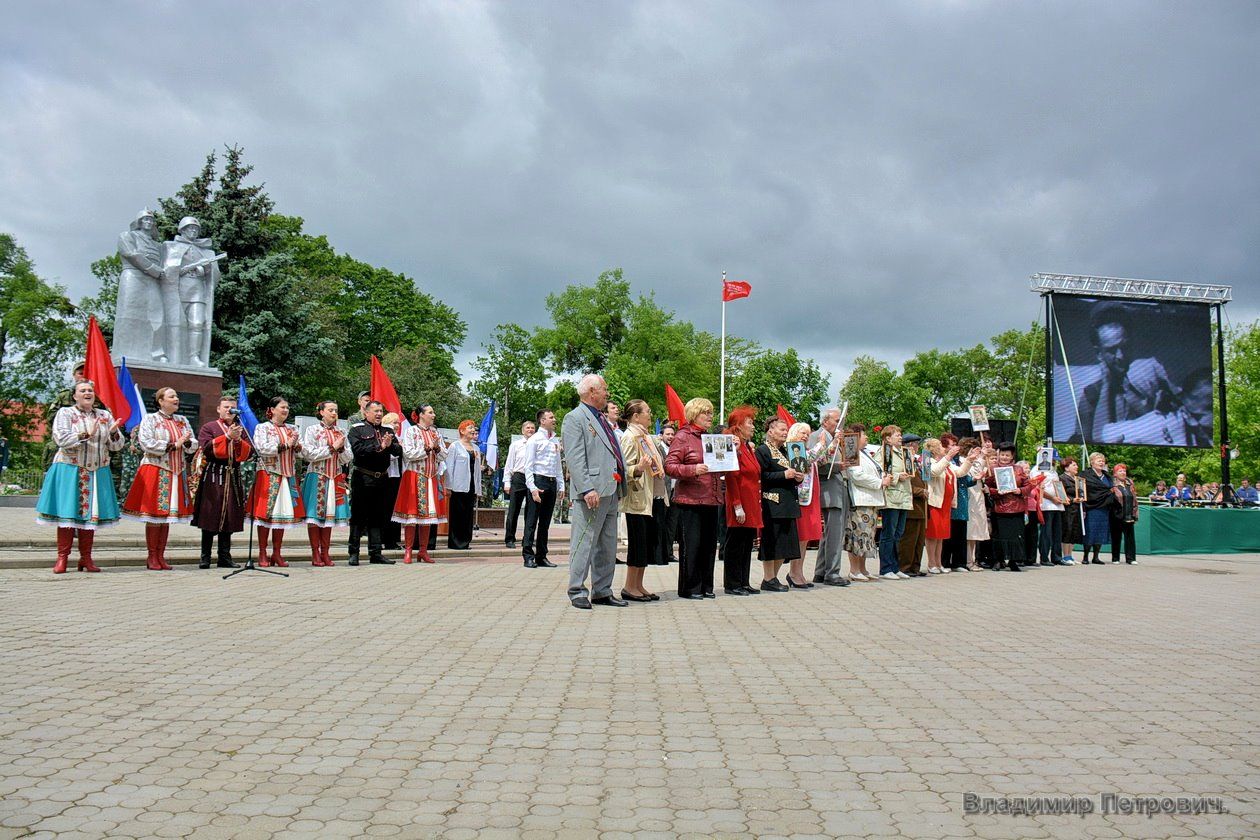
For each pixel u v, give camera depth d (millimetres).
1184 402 24578
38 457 52281
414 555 14531
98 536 14688
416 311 56500
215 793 3502
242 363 31453
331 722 4531
